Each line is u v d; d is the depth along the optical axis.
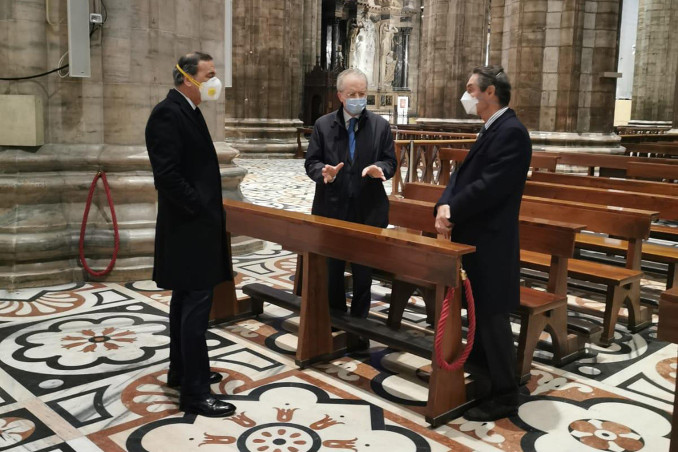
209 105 7.54
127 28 6.55
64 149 6.49
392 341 4.26
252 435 3.48
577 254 7.01
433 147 12.91
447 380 3.67
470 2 22.50
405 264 3.74
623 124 33.84
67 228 6.48
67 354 4.59
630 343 5.12
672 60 31.05
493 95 3.53
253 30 19.64
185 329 3.65
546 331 5.05
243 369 4.39
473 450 3.39
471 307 3.53
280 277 6.80
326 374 4.34
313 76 25.89
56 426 3.54
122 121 6.63
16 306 5.63
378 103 33.22
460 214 3.55
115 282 6.45
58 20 6.32
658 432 3.64
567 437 3.56
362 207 4.77
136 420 3.62
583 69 13.06
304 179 14.90
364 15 30.78
